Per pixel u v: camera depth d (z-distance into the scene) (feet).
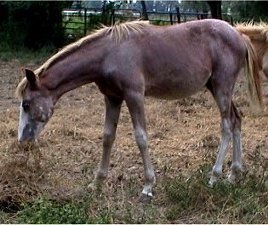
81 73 18.60
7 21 71.00
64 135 27.63
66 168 22.00
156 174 21.33
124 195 18.67
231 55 19.86
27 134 18.44
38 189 18.56
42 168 20.10
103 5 71.97
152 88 18.85
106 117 19.56
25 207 16.70
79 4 78.48
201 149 25.25
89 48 18.54
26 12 67.46
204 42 19.51
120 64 18.15
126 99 18.28
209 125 30.17
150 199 18.24
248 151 24.79
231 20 74.33
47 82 18.35
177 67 18.76
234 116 20.53
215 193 17.78
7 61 58.08
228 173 21.50
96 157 23.84
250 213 16.61
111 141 19.48
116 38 18.39
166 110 33.45
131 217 16.42
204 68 19.36
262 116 31.89
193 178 18.88
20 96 18.37
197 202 17.51
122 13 75.41
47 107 18.38
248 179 19.24
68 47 18.67
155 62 18.52
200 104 35.60
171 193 18.12
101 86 18.98
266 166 20.86
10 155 20.42
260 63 28.45
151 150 25.13
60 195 18.25
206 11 97.30
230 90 20.08
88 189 18.99
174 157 23.89
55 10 68.18
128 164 22.94
